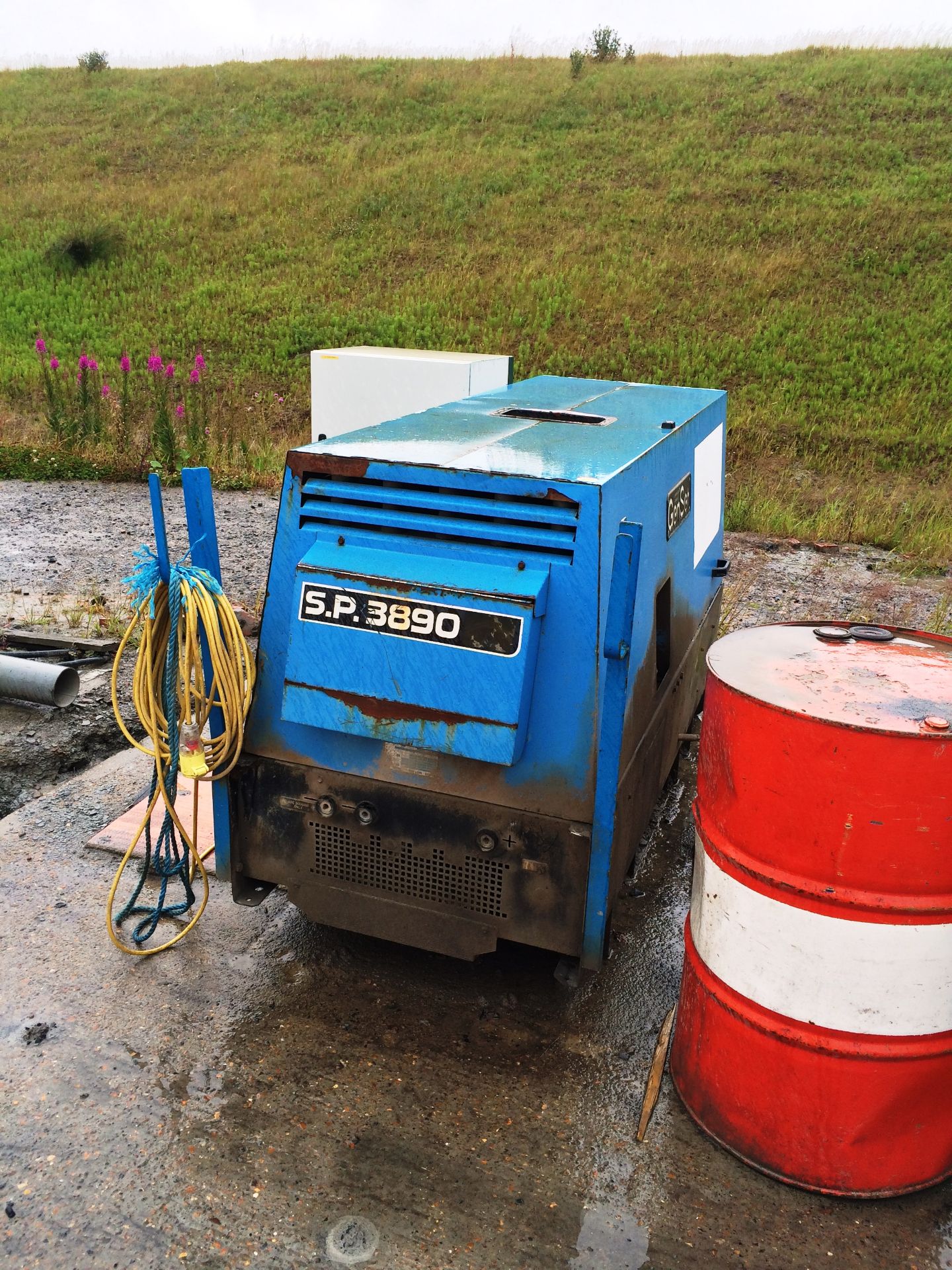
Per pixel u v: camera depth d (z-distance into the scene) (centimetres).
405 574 274
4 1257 231
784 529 1012
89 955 338
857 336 1711
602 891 288
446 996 329
